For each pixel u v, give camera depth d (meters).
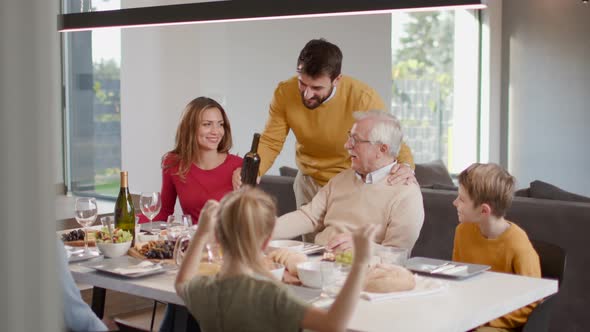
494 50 8.04
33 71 0.56
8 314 0.56
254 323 1.56
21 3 0.55
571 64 7.58
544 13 7.74
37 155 0.57
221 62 5.78
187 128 3.26
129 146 6.29
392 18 7.45
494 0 7.98
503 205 2.47
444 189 4.25
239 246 1.58
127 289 2.25
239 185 3.19
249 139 5.99
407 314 1.86
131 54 6.19
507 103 8.08
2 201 0.55
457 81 8.06
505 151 8.11
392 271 2.08
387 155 2.83
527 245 2.48
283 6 2.63
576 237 3.43
